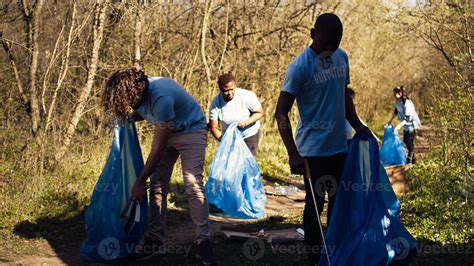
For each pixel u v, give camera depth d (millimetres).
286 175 11281
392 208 4645
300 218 7191
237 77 13961
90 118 9742
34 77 9477
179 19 12531
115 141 5395
